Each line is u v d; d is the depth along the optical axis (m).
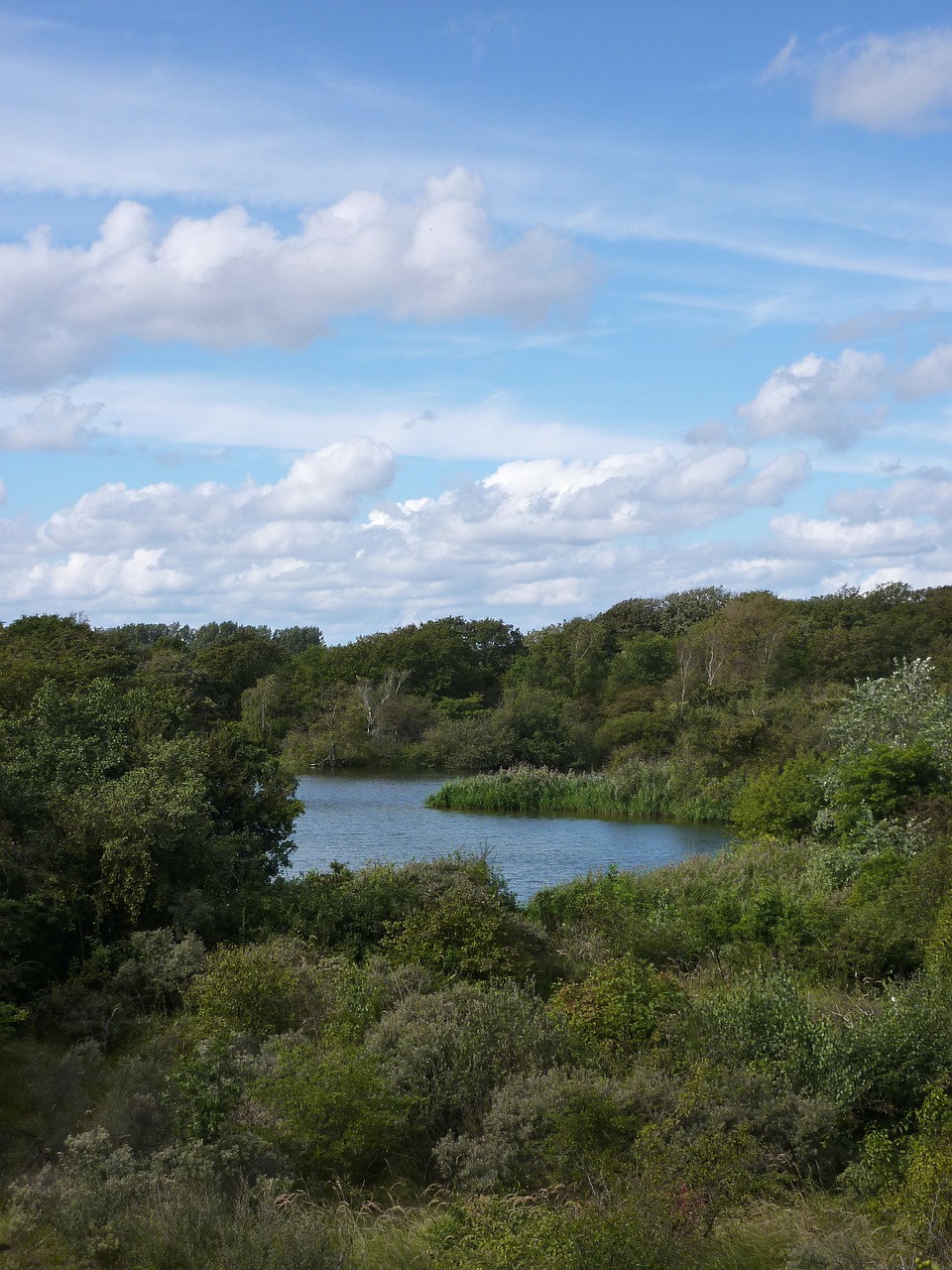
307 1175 9.21
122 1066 10.85
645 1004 12.39
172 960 13.92
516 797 50.44
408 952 15.28
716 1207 8.06
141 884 15.20
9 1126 9.47
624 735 66.69
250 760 22.56
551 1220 7.11
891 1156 9.27
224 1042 10.58
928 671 30.02
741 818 31.48
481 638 106.19
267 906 17.12
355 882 18.77
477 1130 9.83
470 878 19.41
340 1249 7.36
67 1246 7.18
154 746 19.59
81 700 20.80
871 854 22.66
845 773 25.89
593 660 91.69
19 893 14.50
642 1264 6.75
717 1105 9.79
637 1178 8.41
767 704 58.69
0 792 16.00
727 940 18.25
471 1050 10.78
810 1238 7.77
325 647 100.38
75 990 13.17
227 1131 9.12
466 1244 7.16
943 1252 7.37
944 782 24.88
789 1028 11.43
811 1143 9.63
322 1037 11.48
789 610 88.56
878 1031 11.03
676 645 85.25
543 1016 11.88
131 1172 8.19
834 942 17.05
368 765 76.88
